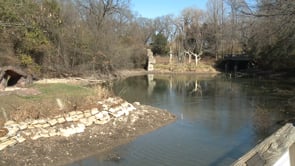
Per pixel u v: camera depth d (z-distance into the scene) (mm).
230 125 15953
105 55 38594
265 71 45281
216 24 66875
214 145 12648
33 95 14586
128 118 15594
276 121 16297
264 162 2396
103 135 13148
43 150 11023
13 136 11133
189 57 64312
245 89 30891
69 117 13227
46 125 12297
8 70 16656
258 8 13977
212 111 19875
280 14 12859
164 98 25688
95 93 16312
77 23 34375
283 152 2562
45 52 26688
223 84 36656
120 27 53625
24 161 10227
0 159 10047
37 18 24125
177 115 18531
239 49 62656
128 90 29922
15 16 15477
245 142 12992
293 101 22078
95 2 44562
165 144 12766
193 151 11898
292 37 15117
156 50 71625
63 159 10828
